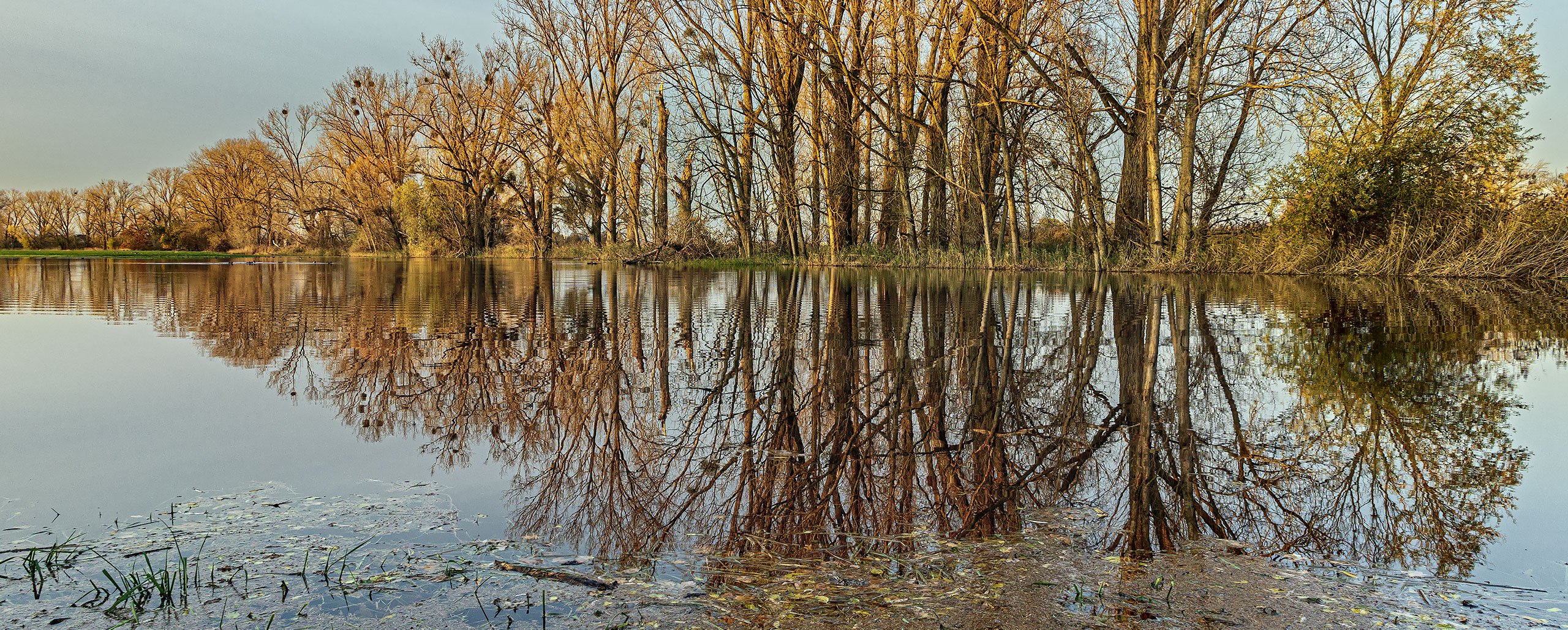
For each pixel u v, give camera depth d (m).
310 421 3.89
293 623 1.90
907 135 20.91
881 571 2.22
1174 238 17.81
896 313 8.77
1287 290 12.18
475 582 2.14
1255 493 2.85
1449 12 15.84
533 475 3.09
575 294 12.16
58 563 2.23
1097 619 1.92
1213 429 3.71
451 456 3.34
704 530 2.54
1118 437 3.62
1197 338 6.61
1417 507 2.69
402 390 4.61
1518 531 2.47
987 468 3.20
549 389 4.70
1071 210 18.98
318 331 7.25
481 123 35.69
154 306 9.79
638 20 25.28
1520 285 13.19
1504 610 1.97
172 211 60.41
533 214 33.91
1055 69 17.00
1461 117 15.70
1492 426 3.69
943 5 17.98
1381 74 18.12
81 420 3.85
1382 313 8.52
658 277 17.38
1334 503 2.73
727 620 1.93
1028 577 2.16
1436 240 15.49
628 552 2.36
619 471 3.16
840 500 2.83
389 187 41.53
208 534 2.45
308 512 2.65
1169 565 2.24
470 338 6.80
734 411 4.17
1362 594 2.06
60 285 14.35
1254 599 2.03
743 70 21.20
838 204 22.05
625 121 27.09
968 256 20.08
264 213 47.66
